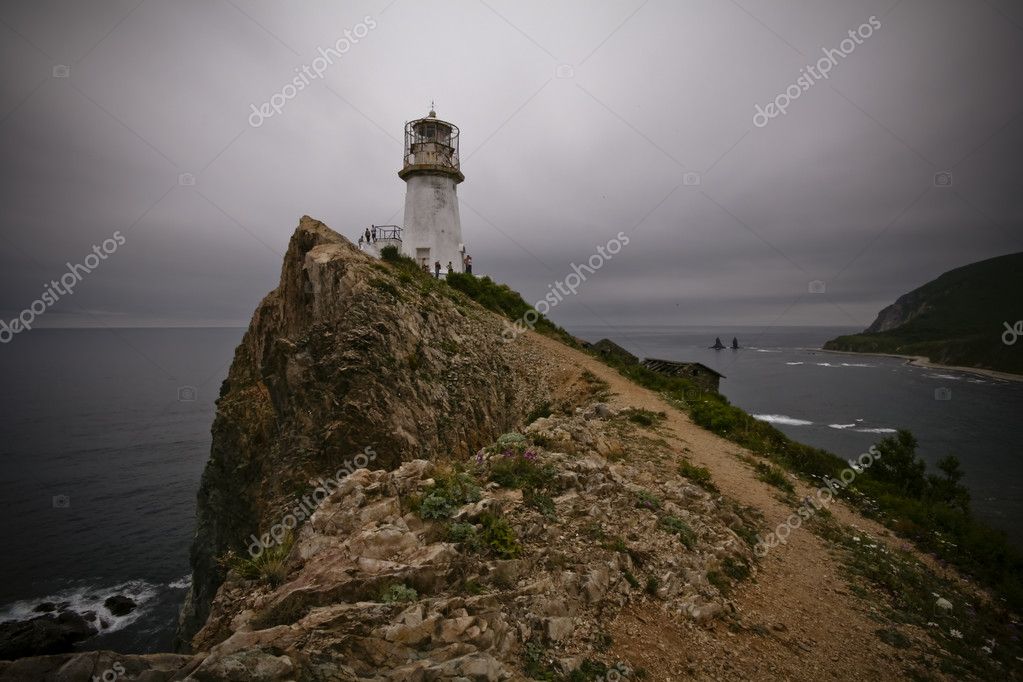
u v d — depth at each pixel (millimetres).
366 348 19797
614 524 8719
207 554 22875
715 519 10797
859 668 7020
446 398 21719
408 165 39656
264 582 6883
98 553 41094
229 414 23328
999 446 60344
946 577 11711
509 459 10109
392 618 5309
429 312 24984
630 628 6547
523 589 6387
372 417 18281
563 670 5465
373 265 25344
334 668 4574
